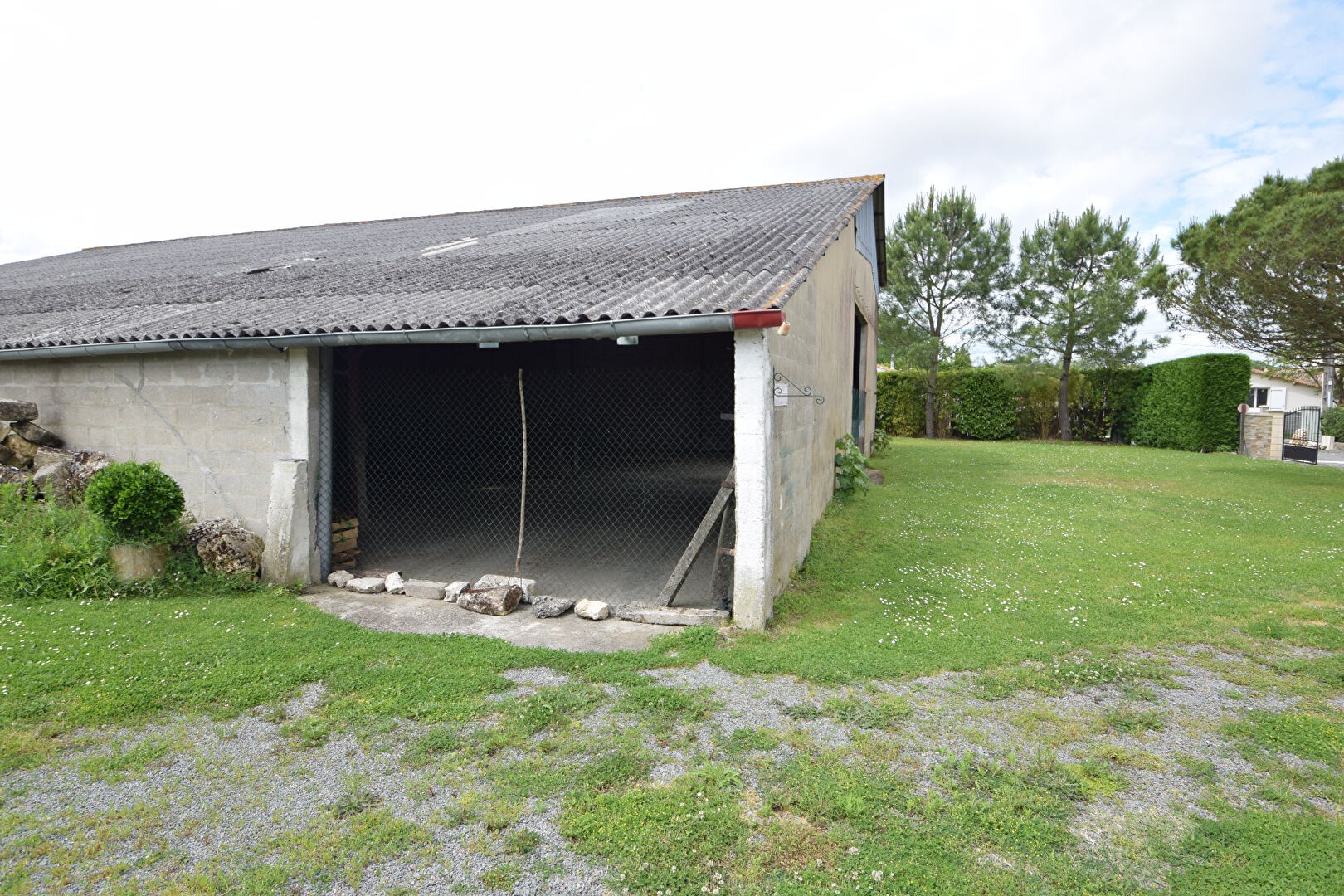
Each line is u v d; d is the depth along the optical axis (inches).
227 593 218.2
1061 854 99.2
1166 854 99.0
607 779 116.7
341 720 136.9
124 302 317.1
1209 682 157.6
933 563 259.3
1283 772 120.3
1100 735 133.4
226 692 148.4
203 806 110.1
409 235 470.0
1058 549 280.2
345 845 100.4
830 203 369.7
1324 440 877.2
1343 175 424.2
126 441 265.6
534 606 203.9
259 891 91.4
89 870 95.4
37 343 260.4
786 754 125.3
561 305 197.9
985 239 791.1
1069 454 645.9
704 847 99.5
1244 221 442.0
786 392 211.3
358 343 208.5
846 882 93.1
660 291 203.2
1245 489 426.3
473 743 128.7
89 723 134.6
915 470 527.2
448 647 175.3
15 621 186.1
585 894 91.1
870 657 168.6
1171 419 709.9
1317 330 446.3
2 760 121.8
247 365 240.5
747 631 186.1
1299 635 184.7
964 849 100.0
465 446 484.7
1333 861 97.3
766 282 198.8
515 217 507.8
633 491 467.5
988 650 173.9
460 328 193.3
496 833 103.3
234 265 401.1
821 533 299.0
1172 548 282.2
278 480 229.1
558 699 145.8
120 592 209.5
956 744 129.3
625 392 538.9
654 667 164.2
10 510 236.7
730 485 196.5
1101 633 186.5
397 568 262.1
